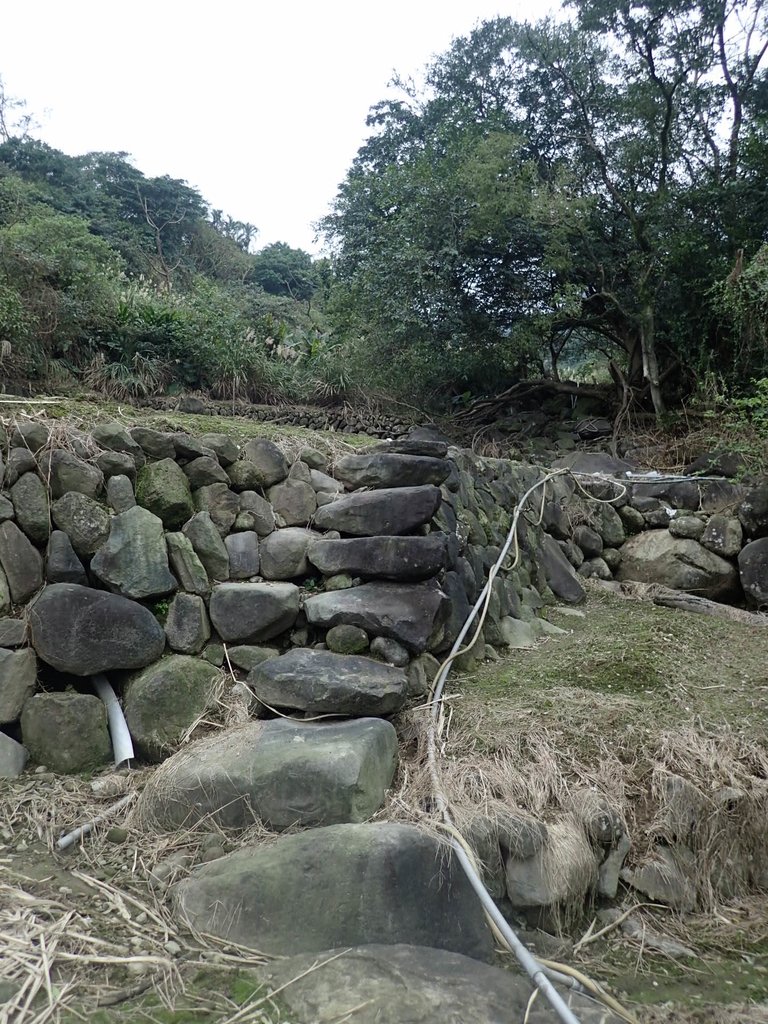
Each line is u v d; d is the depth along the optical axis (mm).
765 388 6562
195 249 23734
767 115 8461
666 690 3695
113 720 3113
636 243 8617
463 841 2410
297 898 2227
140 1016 1869
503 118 9383
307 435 4629
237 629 3348
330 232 10242
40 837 2627
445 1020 1854
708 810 2934
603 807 2807
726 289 7129
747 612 5223
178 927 2236
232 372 8266
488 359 9031
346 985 1958
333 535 3754
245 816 2652
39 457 3283
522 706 3393
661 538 5922
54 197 19188
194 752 2891
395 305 8547
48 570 3197
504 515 5105
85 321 7488
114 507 3350
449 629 3812
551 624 4758
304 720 3029
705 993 2295
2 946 2055
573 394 9688
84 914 2248
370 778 2660
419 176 8531
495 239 8523
